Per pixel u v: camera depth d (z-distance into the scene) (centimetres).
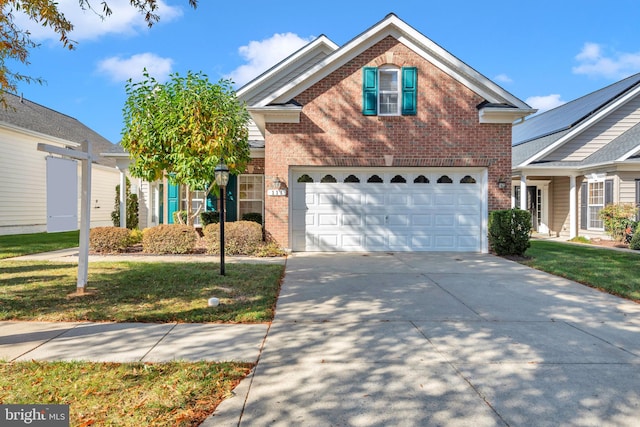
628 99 1689
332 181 1150
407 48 1112
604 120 1722
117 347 418
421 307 584
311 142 1108
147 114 1121
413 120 1111
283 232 1109
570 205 1652
